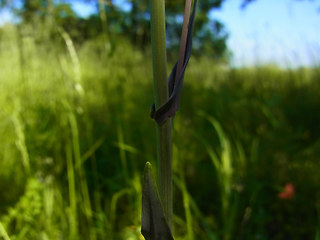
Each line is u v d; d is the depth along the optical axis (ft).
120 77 2.18
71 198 1.01
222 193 1.12
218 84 3.21
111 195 1.23
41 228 0.95
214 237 0.93
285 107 2.32
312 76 2.98
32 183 0.98
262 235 1.05
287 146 1.56
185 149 1.49
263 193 1.25
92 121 1.62
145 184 0.34
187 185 1.33
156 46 0.35
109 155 1.45
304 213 1.20
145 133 1.65
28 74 1.60
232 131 1.80
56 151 1.31
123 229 1.08
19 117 1.38
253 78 3.22
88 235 1.04
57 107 1.44
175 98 0.35
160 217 0.34
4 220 0.95
